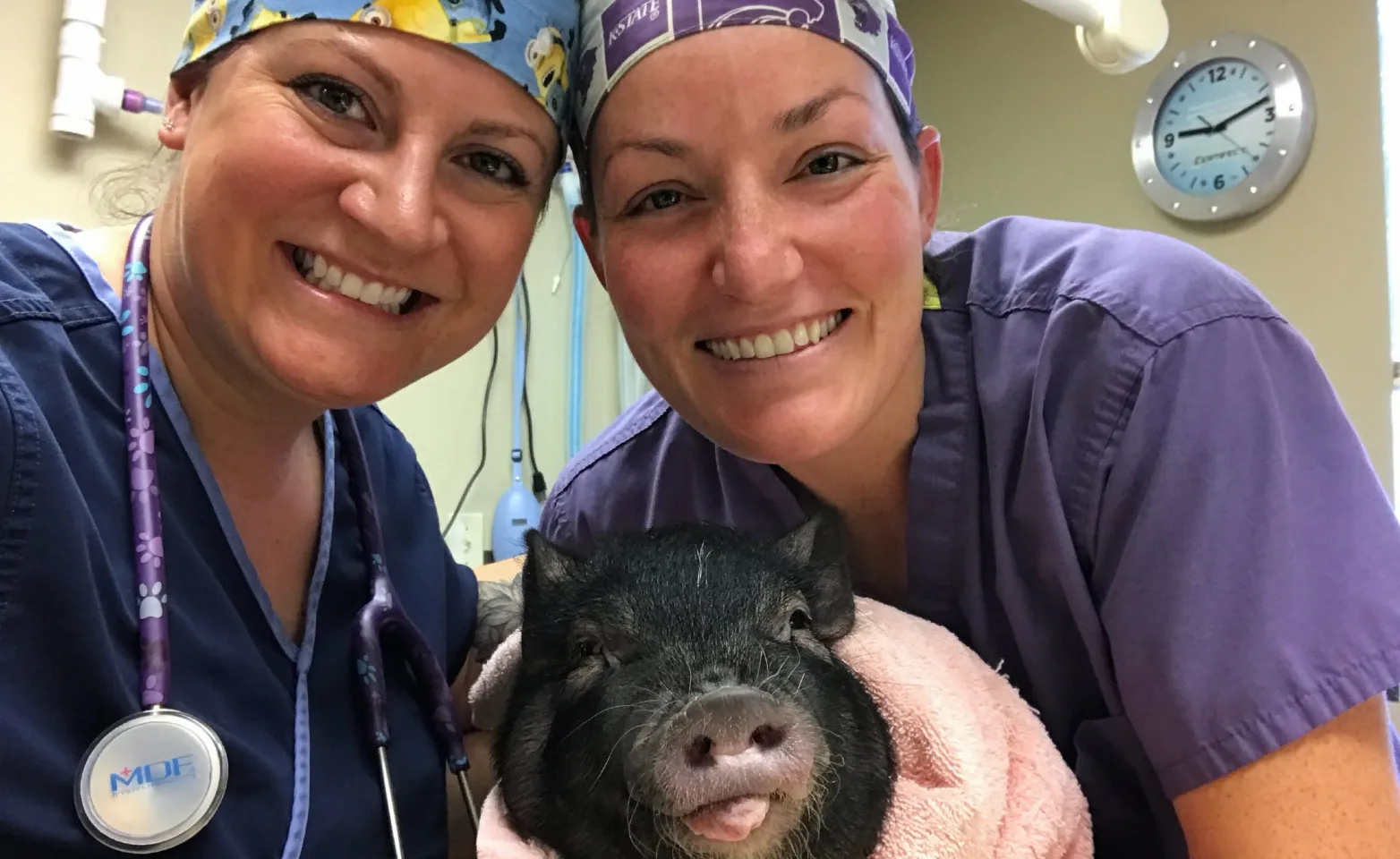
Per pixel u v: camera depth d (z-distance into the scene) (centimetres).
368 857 39
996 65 105
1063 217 100
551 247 97
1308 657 35
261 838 36
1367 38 81
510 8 36
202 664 37
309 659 41
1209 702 36
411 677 45
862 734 41
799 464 49
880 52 41
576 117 44
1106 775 46
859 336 42
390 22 34
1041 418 43
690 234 40
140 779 33
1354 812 35
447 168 37
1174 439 39
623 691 38
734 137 38
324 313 36
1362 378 81
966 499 47
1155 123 92
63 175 69
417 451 89
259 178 33
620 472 59
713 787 33
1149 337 40
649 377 46
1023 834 39
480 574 63
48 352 36
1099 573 42
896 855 39
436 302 38
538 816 41
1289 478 37
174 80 37
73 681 33
